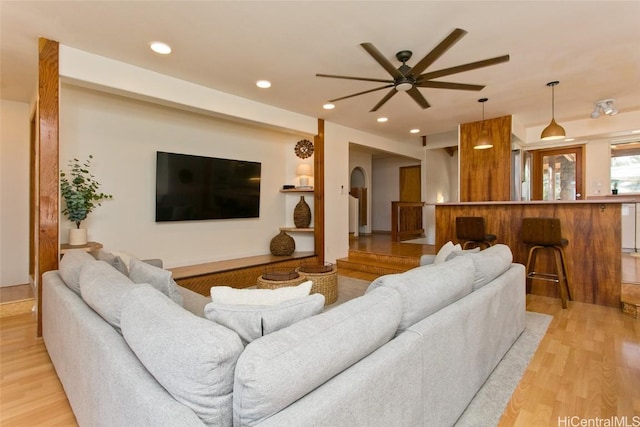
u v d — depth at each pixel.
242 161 5.16
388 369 1.13
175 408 0.85
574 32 2.66
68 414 1.76
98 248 3.30
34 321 3.11
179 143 4.50
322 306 1.25
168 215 4.34
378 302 1.31
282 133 5.82
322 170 5.34
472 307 1.78
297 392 0.90
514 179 5.78
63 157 3.59
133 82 3.20
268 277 3.20
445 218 4.89
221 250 4.98
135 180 4.12
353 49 2.91
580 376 2.09
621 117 5.13
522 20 2.48
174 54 2.99
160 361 0.94
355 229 8.20
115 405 1.07
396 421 1.18
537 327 2.91
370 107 4.64
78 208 3.39
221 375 0.87
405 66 2.60
